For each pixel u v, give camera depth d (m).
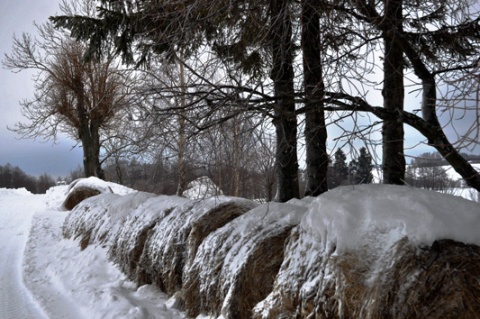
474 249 2.61
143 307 4.37
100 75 15.97
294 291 3.10
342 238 2.92
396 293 2.56
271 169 5.19
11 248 8.17
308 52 4.11
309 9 3.86
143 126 4.30
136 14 5.29
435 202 2.88
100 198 8.42
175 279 4.79
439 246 2.62
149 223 5.77
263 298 3.60
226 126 4.11
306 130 4.21
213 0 3.85
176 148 4.36
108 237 6.78
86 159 18.95
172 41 4.12
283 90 4.27
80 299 4.95
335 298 2.78
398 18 4.17
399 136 4.86
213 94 3.94
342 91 3.68
